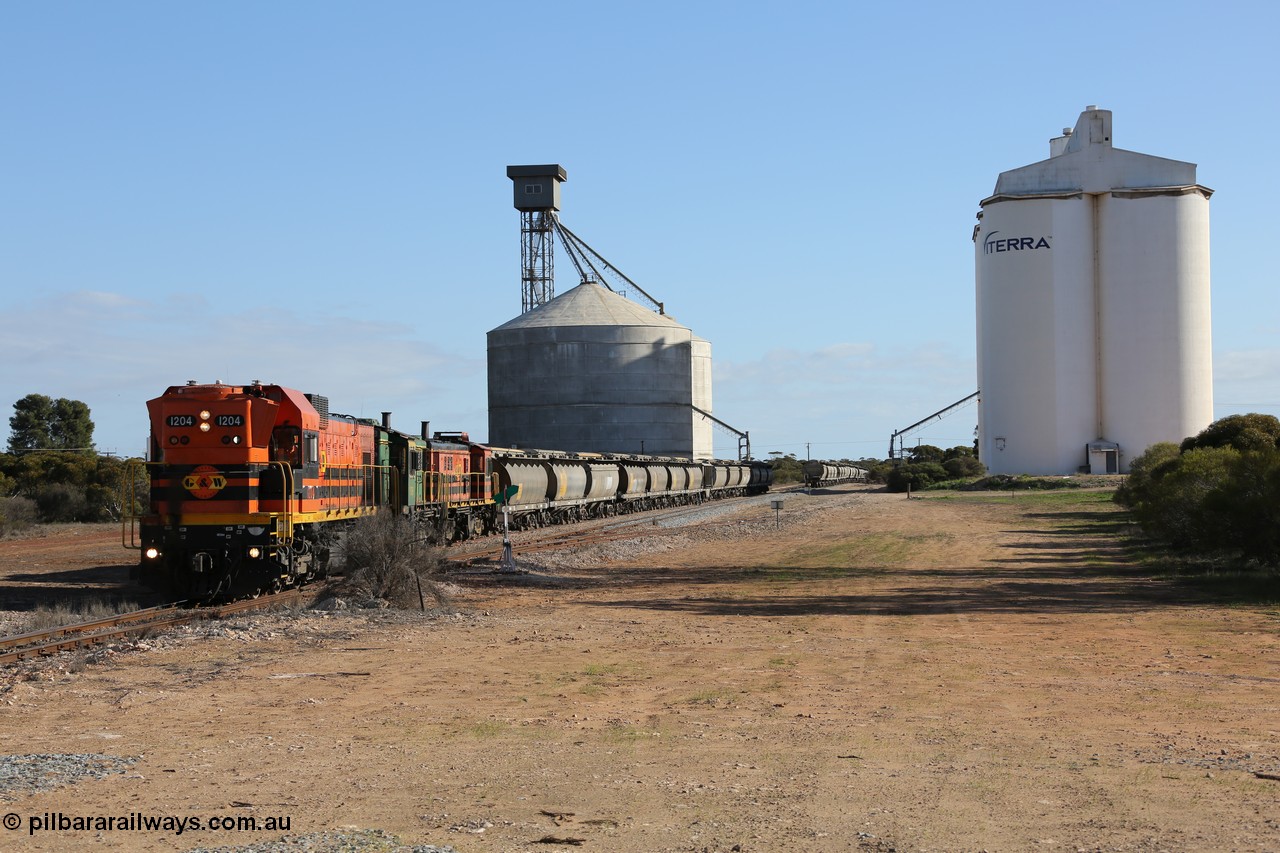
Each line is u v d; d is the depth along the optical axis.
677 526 62.75
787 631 22.23
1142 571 34.66
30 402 122.38
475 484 52.56
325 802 9.69
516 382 118.56
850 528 59.25
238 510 26.30
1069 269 123.69
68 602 26.70
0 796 9.75
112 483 76.94
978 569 36.69
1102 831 8.79
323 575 31.92
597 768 11.02
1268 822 9.02
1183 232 121.88
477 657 18.55
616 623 23.44
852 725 13.21
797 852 8.28
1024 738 12.48
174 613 24.06
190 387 26.72
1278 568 31.78
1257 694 15.33
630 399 117.31
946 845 8.43
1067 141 141.38
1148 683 16.22
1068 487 108.31
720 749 11.90
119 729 12.88
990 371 127.50
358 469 33.62
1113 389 123.12
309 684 15.93
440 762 11.27
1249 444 63.56
